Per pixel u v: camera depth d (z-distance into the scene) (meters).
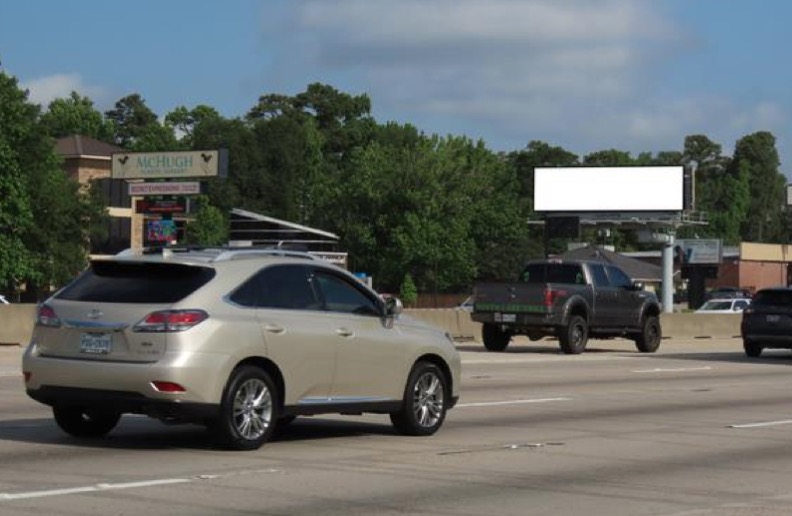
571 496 11.03
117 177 66.88
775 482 12.07
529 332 34.38
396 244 98.12
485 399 20.34
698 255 102.94
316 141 120.19
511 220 107.69
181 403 12.30
